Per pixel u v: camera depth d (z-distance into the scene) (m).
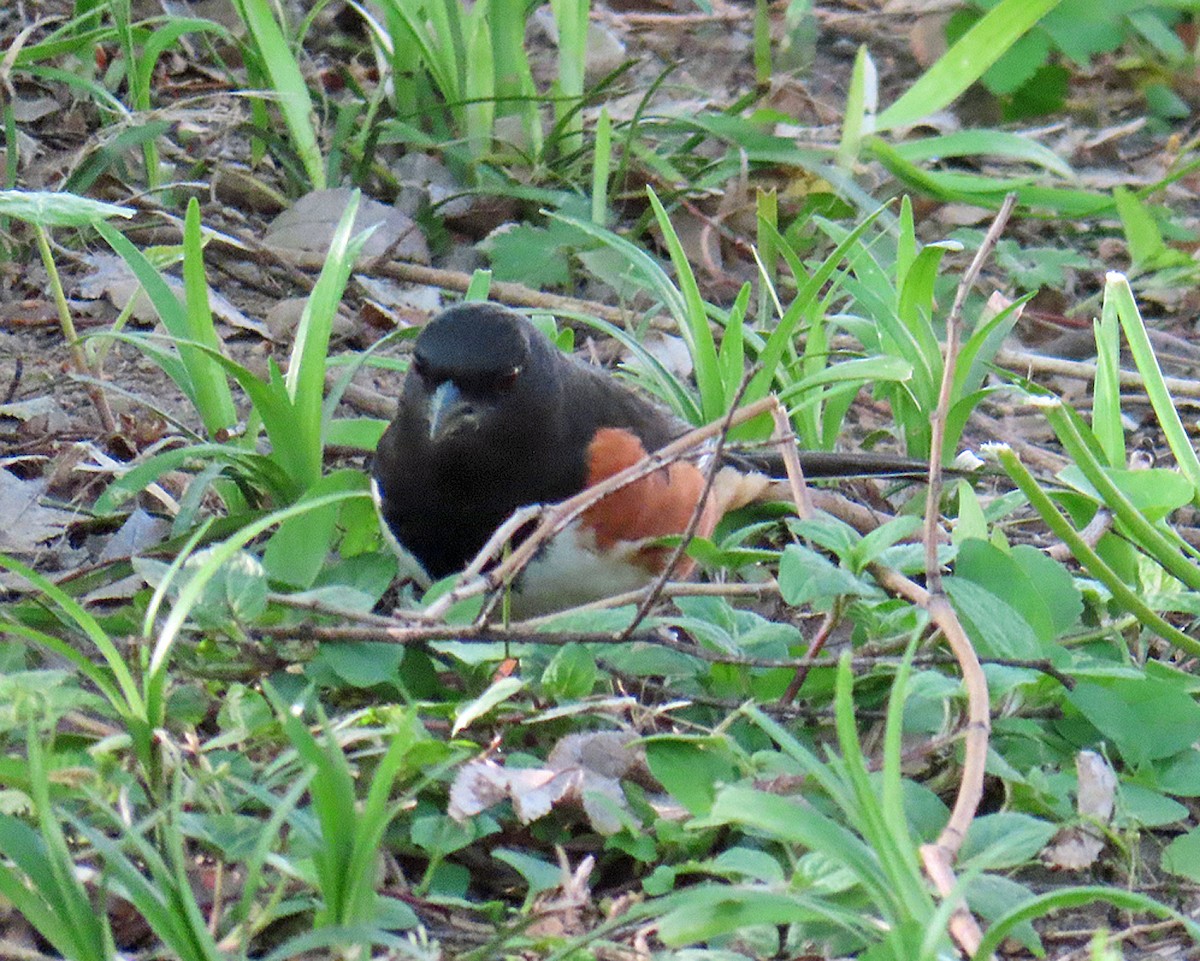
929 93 12.91
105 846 5.21
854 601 7.28
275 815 5.23
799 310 9.55
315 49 14.71
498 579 6.89
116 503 8.48
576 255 12.34
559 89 13.14
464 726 6.73
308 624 7.07
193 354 9.10
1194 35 16.56
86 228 11.66
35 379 10.46
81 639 7.55
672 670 7.34
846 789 5.72
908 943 5.08
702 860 6.53
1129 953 6.40
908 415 10.38
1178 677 7.71
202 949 5.02
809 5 15.54
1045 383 12.35
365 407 10.66
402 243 12.25
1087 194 13.16
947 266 13.36
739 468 9.50
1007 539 9.27
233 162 12.94
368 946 5.38
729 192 13.14
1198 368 12.66
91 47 12.59
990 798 7.24
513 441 8.04
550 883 6.18
